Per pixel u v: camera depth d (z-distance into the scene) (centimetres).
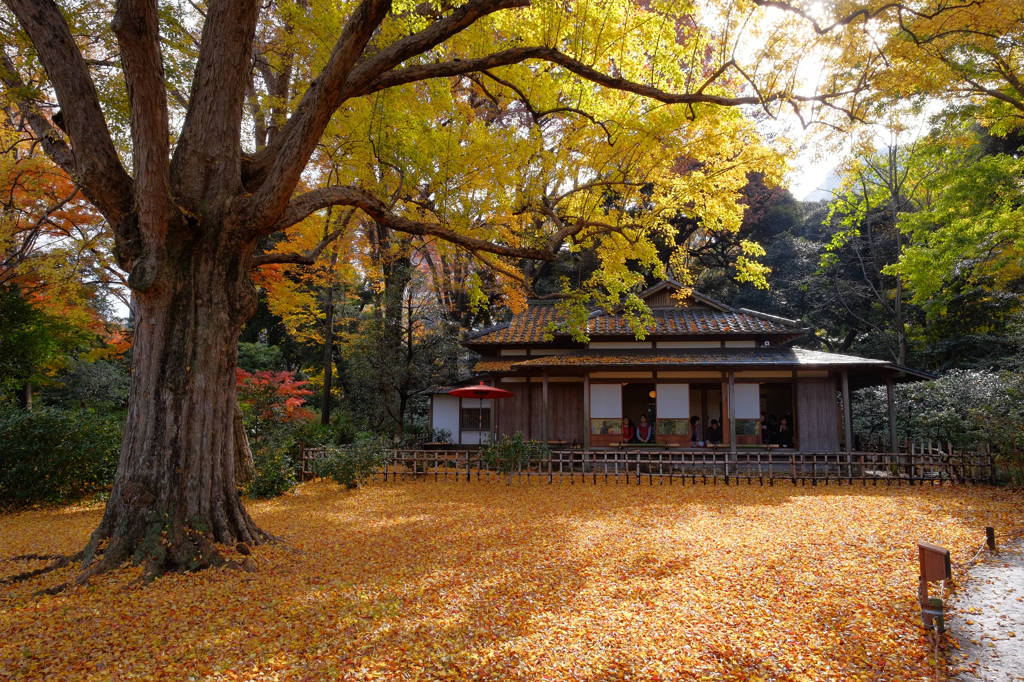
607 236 1222
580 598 578
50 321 1474
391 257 1944
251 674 415
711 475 1541
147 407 685
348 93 731
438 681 404
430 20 959
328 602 567
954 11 845
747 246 1170
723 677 413
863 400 2073
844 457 1570
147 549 647
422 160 1009
